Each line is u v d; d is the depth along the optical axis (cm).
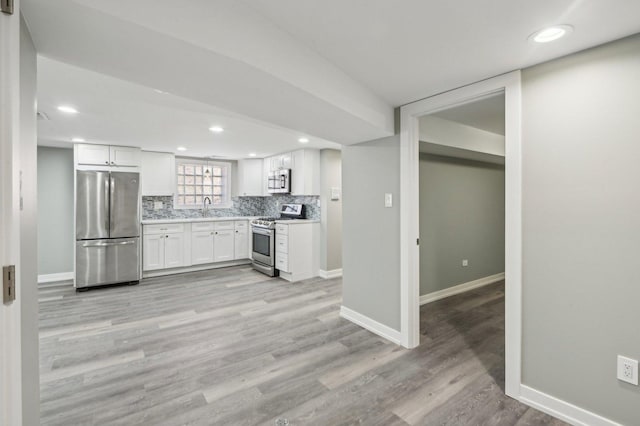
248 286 462
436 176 403
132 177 468
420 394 205
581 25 147
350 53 182
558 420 181
